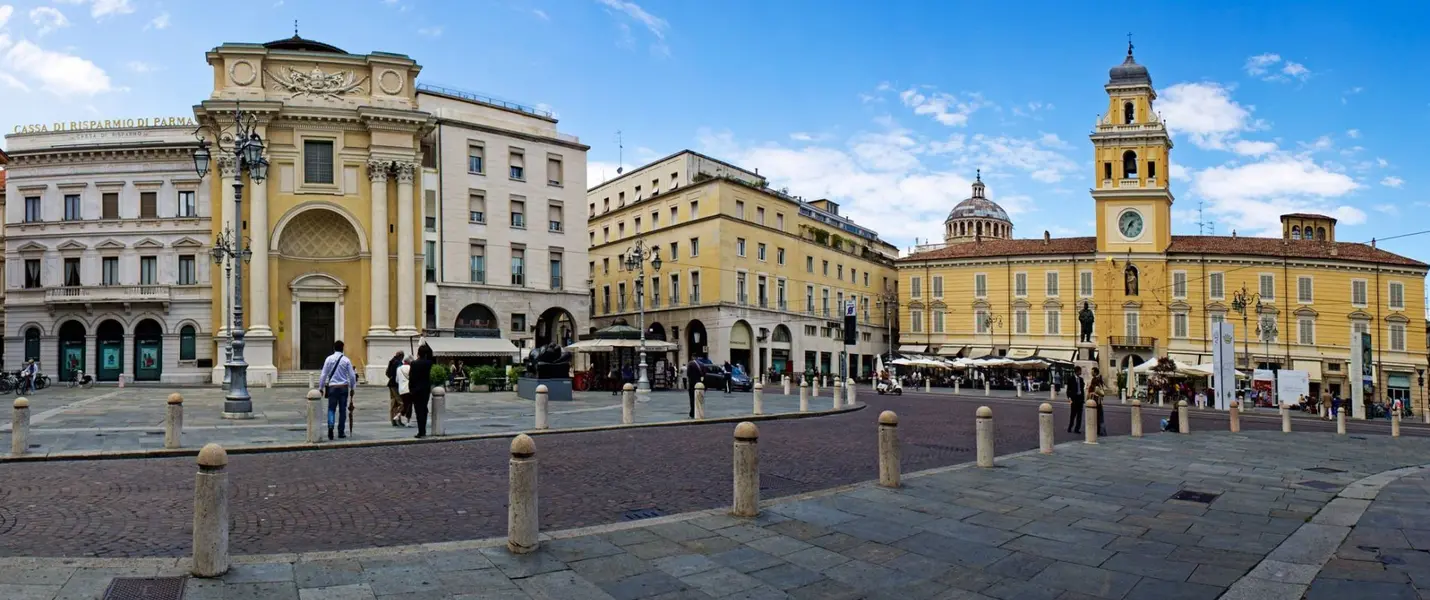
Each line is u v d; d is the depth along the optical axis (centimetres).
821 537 829
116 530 866
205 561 661
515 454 761
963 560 754
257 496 1072
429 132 4831
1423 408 6222
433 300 4912
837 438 1880
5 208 4912
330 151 4616
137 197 4747
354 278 4703
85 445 1548
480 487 1146
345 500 1048
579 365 5550
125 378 4712
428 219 4972
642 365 3653
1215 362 4153
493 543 788
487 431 1873
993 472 1271
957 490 1100
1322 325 6397
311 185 4525
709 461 1441
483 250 5194
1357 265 6425
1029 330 6994
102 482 1159
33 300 4750
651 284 6781
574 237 5638
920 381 6438
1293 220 7294
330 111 4534
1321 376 6344
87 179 4766
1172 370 4925
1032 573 715
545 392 1948
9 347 4738
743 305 6278
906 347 7488
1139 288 6681
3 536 834
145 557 746
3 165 5394
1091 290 6812
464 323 5081
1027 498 1052
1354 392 4075
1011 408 3462
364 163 4644
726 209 6231
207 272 4728
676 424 2164
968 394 5234
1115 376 6644
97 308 4709
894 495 1054
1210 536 855
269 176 4475
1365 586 673
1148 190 6675
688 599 641
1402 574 709
